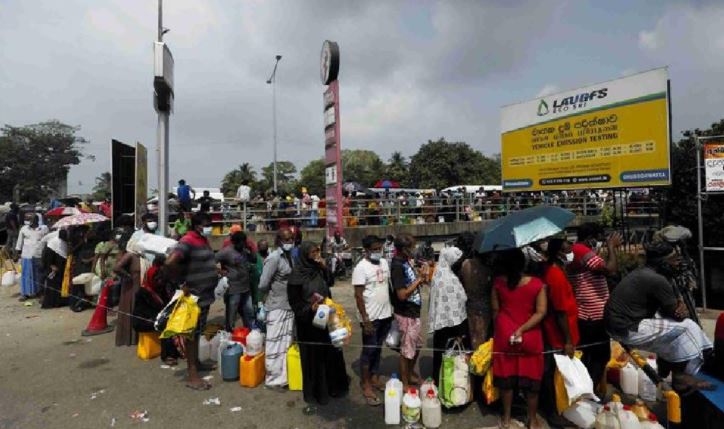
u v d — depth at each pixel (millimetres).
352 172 68812
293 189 53312
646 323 3816
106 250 8383
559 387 3773
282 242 5008
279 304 4906
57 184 58281
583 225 4633
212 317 7957
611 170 12719
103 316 7098
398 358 5656
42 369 5434
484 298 4344
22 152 53906
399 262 4375
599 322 4227
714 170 7305
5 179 52562
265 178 65125
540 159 14938
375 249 4539
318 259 4449
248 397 4586
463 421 3969
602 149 12961
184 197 13852
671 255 3895
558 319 3844
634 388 4395
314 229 13914
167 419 4125
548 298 3895
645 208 18672
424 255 13688
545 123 14734
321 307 4266
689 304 5090
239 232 6414
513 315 3818
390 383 4102
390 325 4633
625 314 3883
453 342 4508
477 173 55531
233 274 6324
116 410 4312
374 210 17047
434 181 54125
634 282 3863
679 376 3715
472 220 18141
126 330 6340
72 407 4395
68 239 8914
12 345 6422
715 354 3781
